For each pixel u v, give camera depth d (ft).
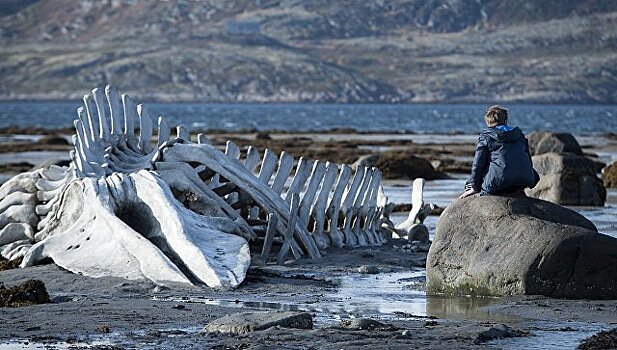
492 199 107.96
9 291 100.89
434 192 257.14
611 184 282.15
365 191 149.07
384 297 105.50
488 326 87.20
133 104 147.33
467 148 517.14
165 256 112.68
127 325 87.92
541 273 102.58
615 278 101.71
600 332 85.40
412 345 79.71
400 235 155.63
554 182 224.94
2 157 403.13
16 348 79.51
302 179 140.05
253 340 80.94
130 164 135.95
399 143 571.69
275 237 133.69
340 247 140.36
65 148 476.95
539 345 81.46
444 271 107.55
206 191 130.11
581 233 102.89
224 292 106.93
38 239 131.23
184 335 83.51
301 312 88.38
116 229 117.29
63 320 89.92
